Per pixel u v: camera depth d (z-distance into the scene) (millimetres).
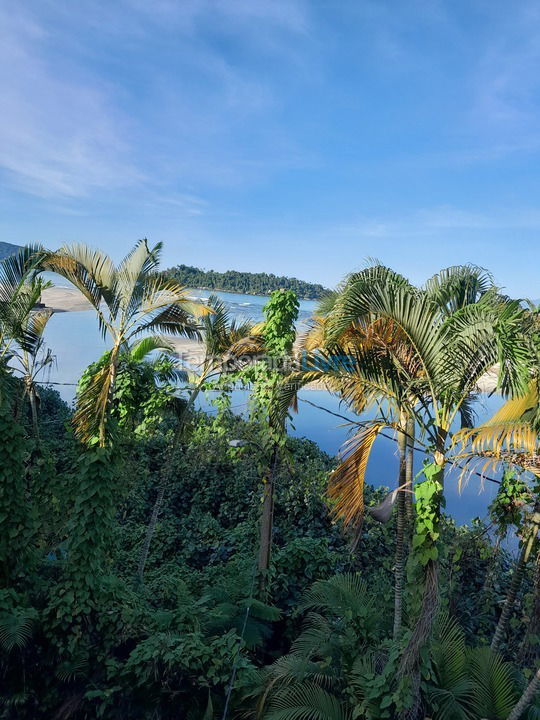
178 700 5898
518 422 4496
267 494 8477
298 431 20594
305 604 7082
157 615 6809
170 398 10266
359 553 9555
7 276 7855
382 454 18062
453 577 7234
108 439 7195
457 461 4867
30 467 8453
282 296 8336
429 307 4836
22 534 6695
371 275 5859
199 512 13094
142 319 7844
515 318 4395
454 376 4883
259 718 5156
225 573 9250
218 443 13141
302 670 5422
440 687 5281
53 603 6375
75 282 7469
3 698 5805
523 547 5871
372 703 4844
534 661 5660
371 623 6133
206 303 9648
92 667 6340
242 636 6941
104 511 6816
